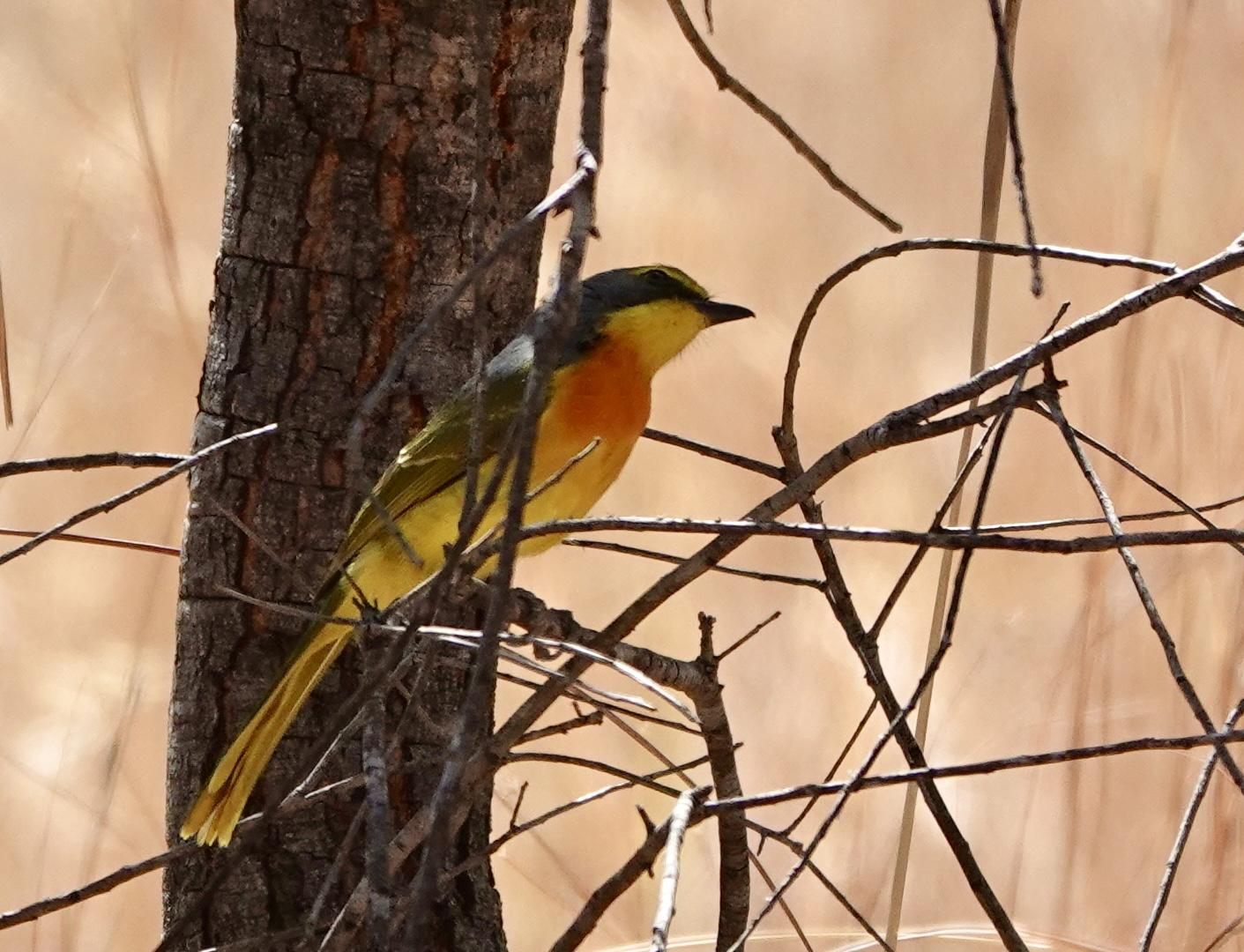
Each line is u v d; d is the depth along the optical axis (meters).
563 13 7.32
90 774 12.21
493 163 7.17
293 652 6.98
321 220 7.04
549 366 3.80
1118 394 12.82
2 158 15.73
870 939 9.63
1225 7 17.73
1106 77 18.05
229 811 6.93
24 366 14.58
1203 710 4.70
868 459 15.80
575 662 5.71
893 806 12.48
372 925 4.17
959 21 19.34
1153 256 13.67
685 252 17.27
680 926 11.71
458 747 3.63
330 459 7.08
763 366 16.38
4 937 11.27
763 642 14.51
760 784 13.03
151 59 16.47
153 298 14.78
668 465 15.84
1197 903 9.87
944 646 5.09
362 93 7.00
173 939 4.56
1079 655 11.32
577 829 12.52
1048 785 11.91
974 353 6.25
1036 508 14.98
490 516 8.27
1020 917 10.85
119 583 13.87
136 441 14.65
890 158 18.53
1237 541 4.91
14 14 16.33
